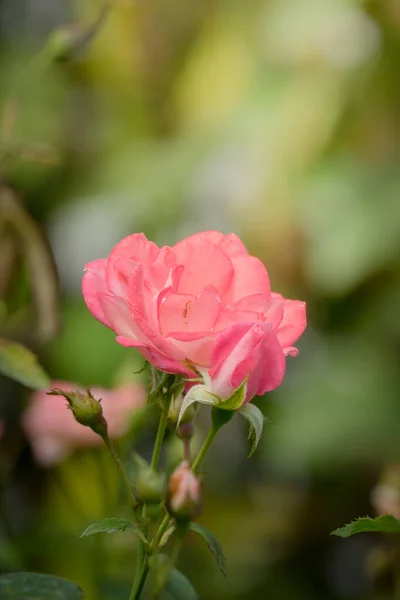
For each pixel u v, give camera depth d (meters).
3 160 0.86
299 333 0.67
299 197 1.14
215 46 1.26
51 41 0.88
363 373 1.19
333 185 1.13
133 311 0.65
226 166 1.19
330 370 1.21
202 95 1.26
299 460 1.18
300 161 1.16
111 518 0.66
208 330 0.65
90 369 1.19
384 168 1.14
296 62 1.18
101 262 0.68
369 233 1.10
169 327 0.65
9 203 0.85
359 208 1.11
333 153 1.16
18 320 0.86
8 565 0.84
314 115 1.16
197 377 0.65
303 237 1.15
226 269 0.67
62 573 0.90
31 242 0.86
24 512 1.13
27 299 0.86
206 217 1.23
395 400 1.18
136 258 0.67
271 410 1.22
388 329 1.18
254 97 1.20
